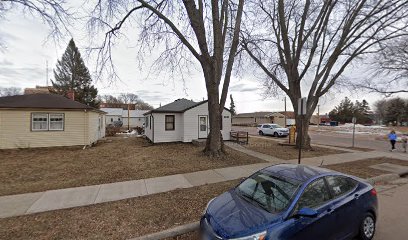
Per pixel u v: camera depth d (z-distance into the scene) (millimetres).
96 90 46375
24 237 4547
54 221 5207
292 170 4586
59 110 17109
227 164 10852
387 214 5754
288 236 3395
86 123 17984
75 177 8844
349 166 11195
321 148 17516
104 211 5711
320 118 93375
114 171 9680
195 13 11383
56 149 16562
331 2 14781
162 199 6469
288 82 16359
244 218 3617
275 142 21594
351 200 4367
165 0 11719
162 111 19453
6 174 9391
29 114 16344
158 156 13031
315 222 3756
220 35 11898
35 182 8242
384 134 35438
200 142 17875
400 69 17078
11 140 15977
